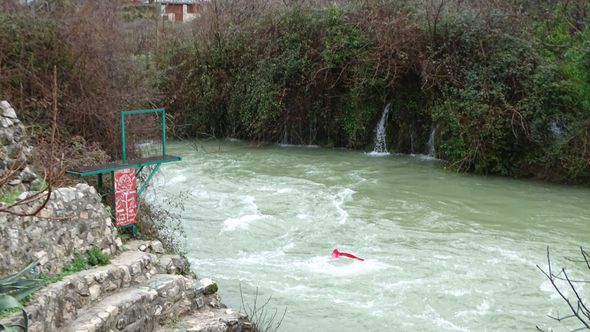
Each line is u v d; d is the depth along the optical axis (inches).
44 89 403.9
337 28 808.9
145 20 1011.3
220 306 280.7
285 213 475.2
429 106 741.9
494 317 297.9
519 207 509.4
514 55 660.1
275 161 720.3
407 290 327.0
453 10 734.5
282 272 352.2
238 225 436.5
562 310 306.2
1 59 414.3
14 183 257.3
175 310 255.6
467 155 650.2
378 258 377.4
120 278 244.4
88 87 433.4
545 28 733.9
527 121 632.4
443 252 389.7
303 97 853.8
